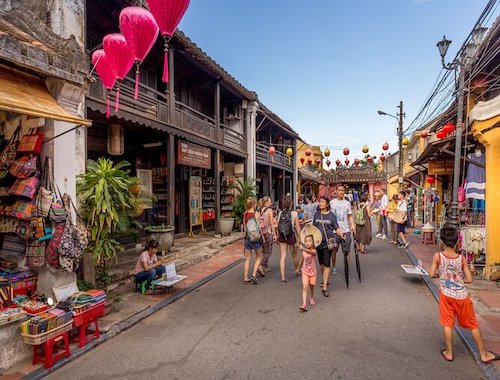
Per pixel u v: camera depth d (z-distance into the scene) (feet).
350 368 12.08
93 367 12.50
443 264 12.88
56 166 14.26
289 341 14.34
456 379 11.36
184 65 39.04
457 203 26.86
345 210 23.85
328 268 20.79
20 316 12.32
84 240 14.55
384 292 21.24
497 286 21.40
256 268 23.86
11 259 15.08
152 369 12.29
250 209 25.99
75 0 19.25
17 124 15.07
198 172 46.42
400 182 63.16
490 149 22.94
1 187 14.85
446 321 12.69
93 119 26.63
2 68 12.64
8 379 11.36
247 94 50.24
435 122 49.14
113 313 17.56
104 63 17.31
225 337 14.90
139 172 35.78
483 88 32.22
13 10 14.40
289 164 79.66
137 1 24.71
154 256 21.75
